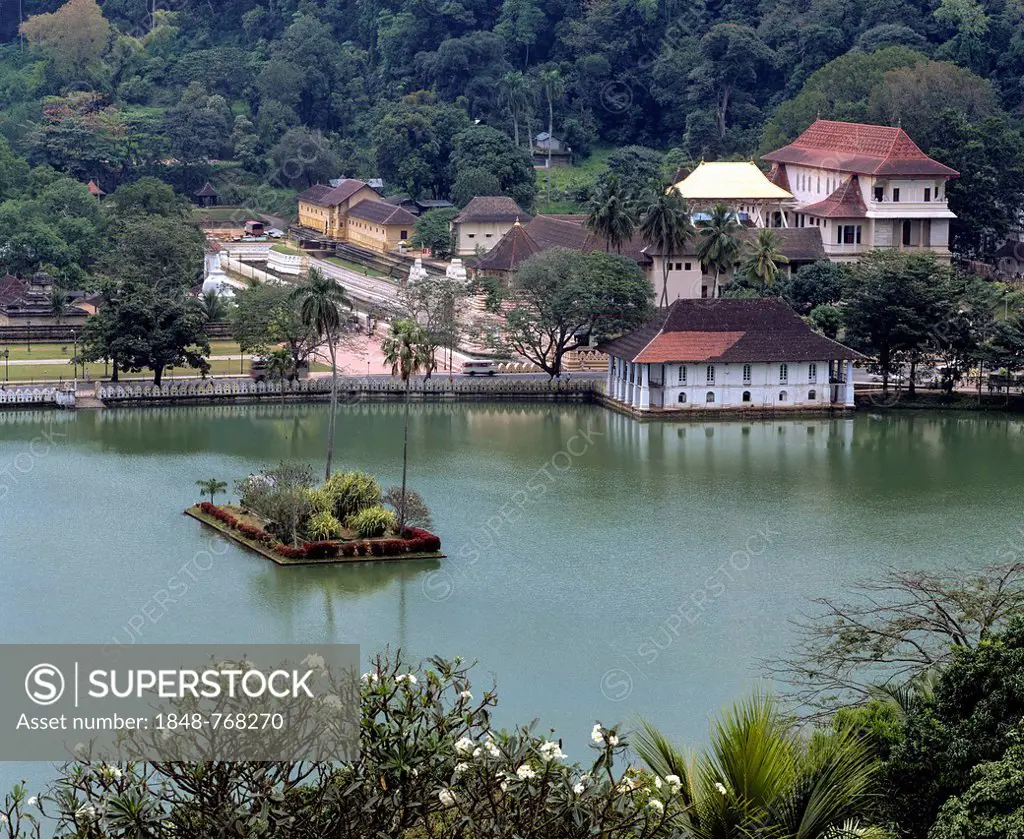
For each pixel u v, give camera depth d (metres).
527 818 54.25
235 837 54.12
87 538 146.00
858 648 89.38
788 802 60.09
